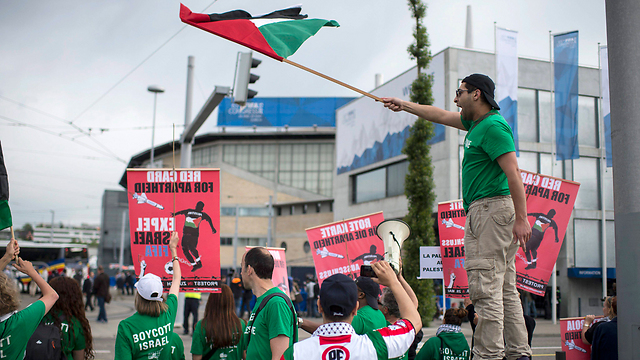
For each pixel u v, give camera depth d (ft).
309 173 189.06
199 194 20.31
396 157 101.45
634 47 11.89
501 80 71.36
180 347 16.93
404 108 14.32
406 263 56.34
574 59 67.51
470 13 105.09
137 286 15.14
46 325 15.66
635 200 11.50
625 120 11.81
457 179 84.64
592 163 87.20
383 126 106.52
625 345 11.39
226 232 191.11
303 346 9.40
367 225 32.53
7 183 13.80
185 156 58.54
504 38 72.13
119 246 262.06
